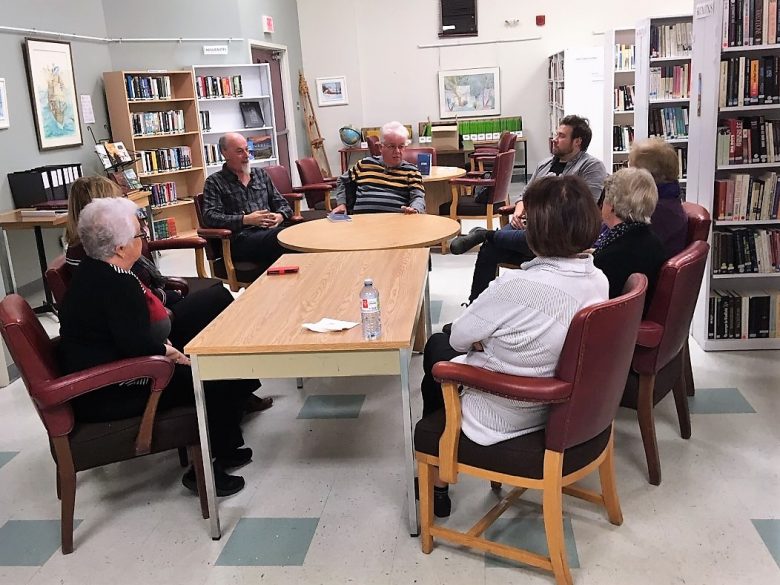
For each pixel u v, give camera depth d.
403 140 4.71
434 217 4.24
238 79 8.38
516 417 1.94
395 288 2.63
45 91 6.09
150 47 7.71
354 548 2.24
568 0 10.12
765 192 3.59
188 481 2.61
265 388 3.56
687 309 2.47
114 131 7.30
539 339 1.81
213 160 8.23
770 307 3.67
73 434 2.25
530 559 2.00
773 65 3.49
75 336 2.28
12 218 4.92
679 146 5.51
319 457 2.84
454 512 2.40
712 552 2.13
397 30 10.53
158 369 2.18
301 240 3.69
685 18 5.50
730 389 3.26
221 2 8.14
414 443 2.12
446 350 2.38
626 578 2.03
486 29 10.37
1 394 3.71
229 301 3.33
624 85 6.67
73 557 2.29
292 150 10.20
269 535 2.34
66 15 6.60
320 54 10.59
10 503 2.65
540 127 10.56
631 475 2.58
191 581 2.14
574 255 1.84
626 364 1.93
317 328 2.18
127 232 2.28
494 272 4.00
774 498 2.40
